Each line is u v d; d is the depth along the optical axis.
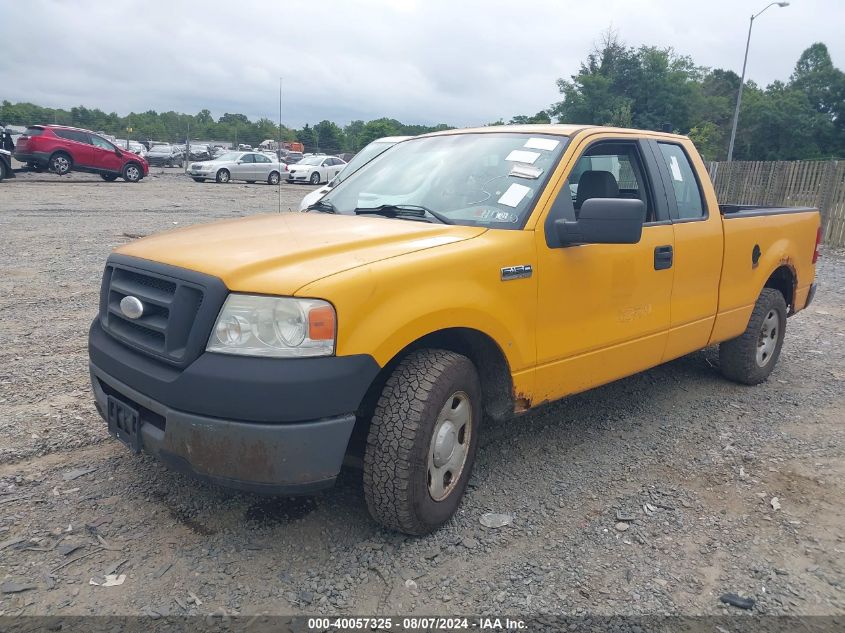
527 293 3.47
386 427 2.98
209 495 3.51
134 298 3.04
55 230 12.59
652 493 3.72
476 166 4.00
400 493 2.98
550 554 3.13
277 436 2.68
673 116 62.47
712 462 4.13
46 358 5.52
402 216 3.82
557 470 3.97
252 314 2.71
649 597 2.85
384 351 2.86
